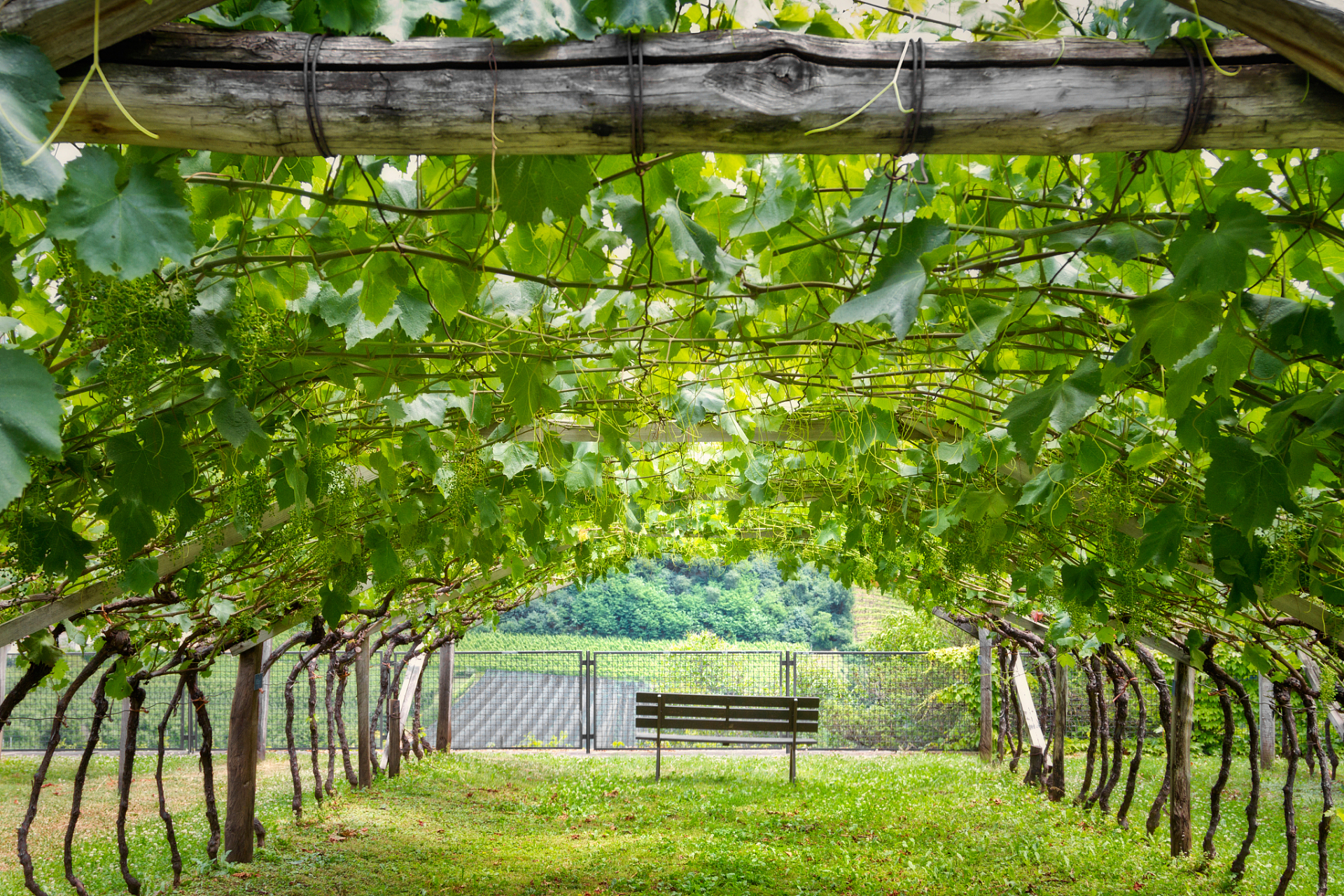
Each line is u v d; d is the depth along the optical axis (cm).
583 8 130
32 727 1129
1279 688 556
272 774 951
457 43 132
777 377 324
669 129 134
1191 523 319
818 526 557
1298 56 125
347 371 260
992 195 186
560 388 332
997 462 355
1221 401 220
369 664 888
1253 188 160
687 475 565
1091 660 805
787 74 132
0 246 150
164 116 129
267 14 134
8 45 109
